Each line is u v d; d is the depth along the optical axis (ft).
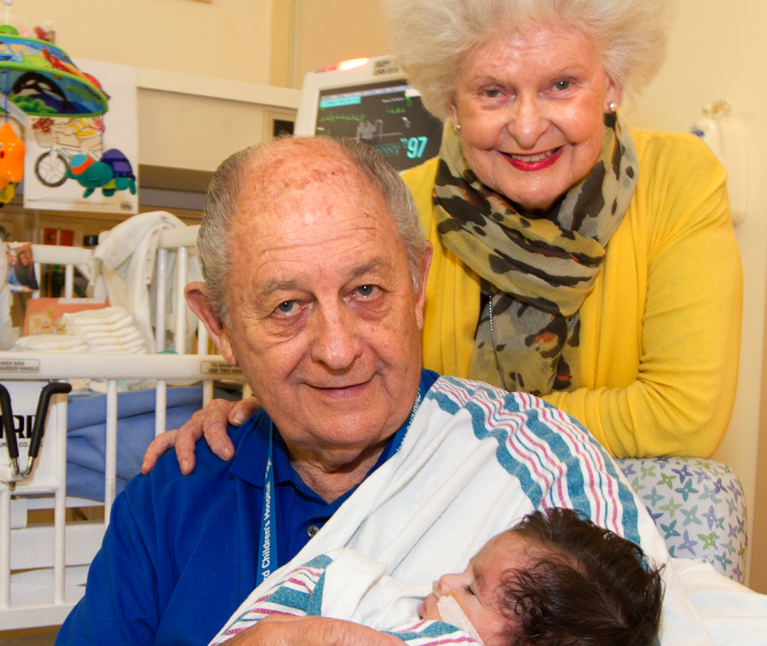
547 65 3.54
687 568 3.30
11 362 4.56
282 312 2.81
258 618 2.60
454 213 4.33
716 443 4.00
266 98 8.21
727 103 6.37
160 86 7.79
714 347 3.93
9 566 4.83
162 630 3.01
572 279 4.13
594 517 3.03
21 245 6.78
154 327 6.91
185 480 3.34
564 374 4.51
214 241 2.95
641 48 3.88
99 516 7.79
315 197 2.75
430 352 4.73
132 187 7.66
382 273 2.79
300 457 3.33
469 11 3.56
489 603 2.74
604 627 2.60
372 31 10.32
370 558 2.78
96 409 5.11
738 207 6.23
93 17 8.85
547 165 3.89
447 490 3.01
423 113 6.14
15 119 6.51
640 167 4.38
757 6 6.17
